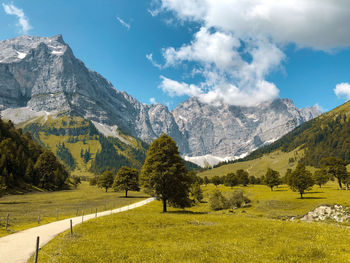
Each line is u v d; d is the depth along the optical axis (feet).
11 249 70.59
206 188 566.77
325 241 74.90
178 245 76.64
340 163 376.68
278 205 253.24
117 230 99.86
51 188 502.38
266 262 57.77
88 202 285.64
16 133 579.07
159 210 204.64
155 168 180.86
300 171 280.72
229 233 93.40
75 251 69.36
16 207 214.69
